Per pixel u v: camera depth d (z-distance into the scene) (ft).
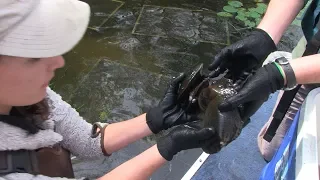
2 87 2.55
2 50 2.37
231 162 5.87
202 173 5.67
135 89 8.70
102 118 7.97
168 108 3.67
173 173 6.44
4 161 2.61
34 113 3.00
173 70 9.29
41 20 2.43
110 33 10.25
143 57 9.59
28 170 2.68
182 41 10.23
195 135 3.09
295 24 11.00
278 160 4.19
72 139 3.69
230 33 10.67
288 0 3.98
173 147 3.20
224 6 11.67
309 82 3.24
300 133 3.34
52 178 2.74
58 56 2.64
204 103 3.42
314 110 3.47
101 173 7.02
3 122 2.69
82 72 8.98
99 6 11.25
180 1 11.81
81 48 9.65
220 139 3.05
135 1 11.63
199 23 10.94
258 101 3.26
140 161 3.29
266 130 5.32
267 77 3.14
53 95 3.61
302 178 2.92
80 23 2.69
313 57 3.28
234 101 3.10
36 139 2.83
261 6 11.80
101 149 3.80
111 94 8.51
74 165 7.07
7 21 2.32
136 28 10.52
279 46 10.28
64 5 2.59
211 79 3.59
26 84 2.57
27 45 2.41
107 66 9.23
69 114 3.66
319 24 4.30
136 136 3.76
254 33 3.69
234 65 3.66
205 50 10.00
